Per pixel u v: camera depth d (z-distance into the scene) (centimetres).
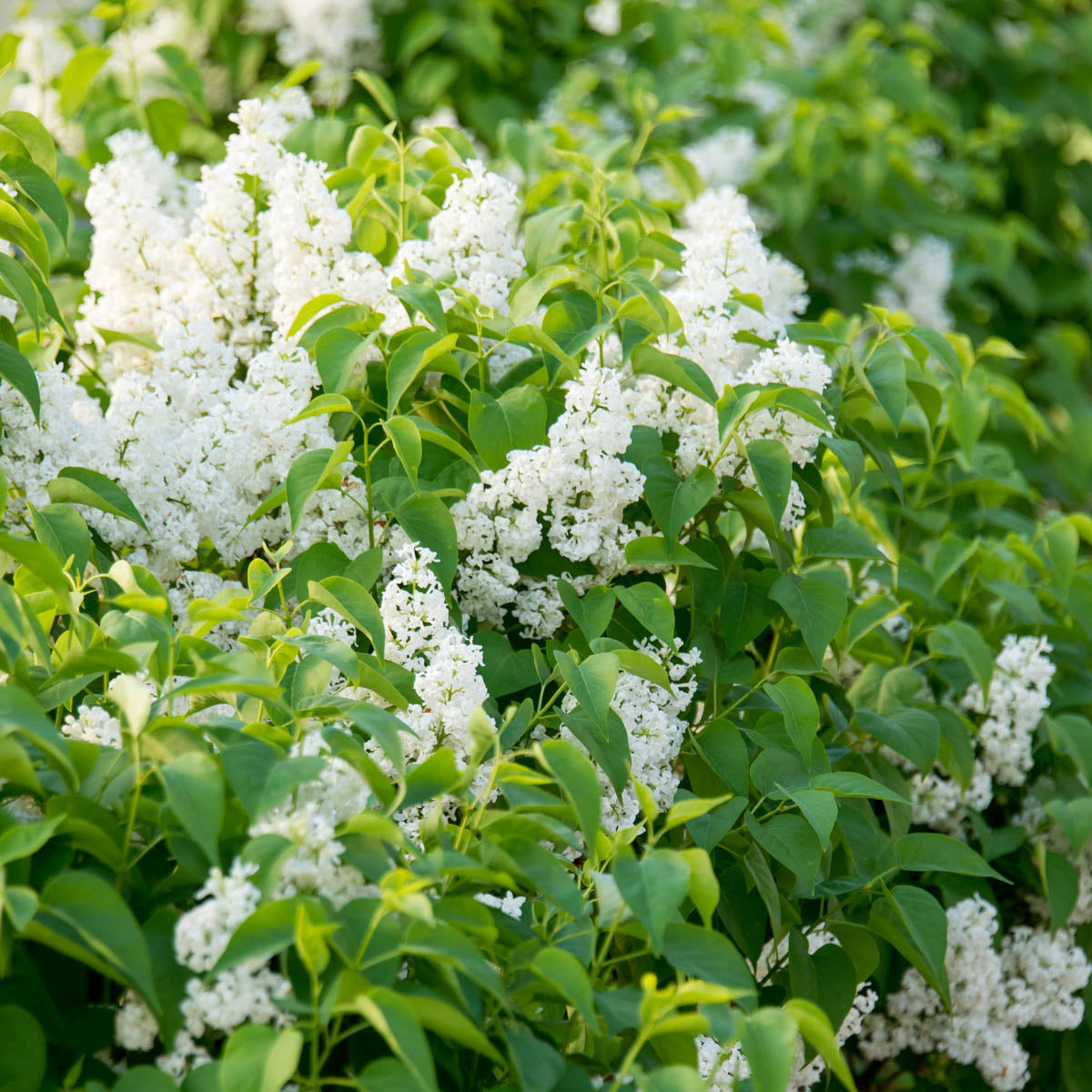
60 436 291
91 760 268
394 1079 261
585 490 293
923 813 316
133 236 307
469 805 276
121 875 267
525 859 272
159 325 309
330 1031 266
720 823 287
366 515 295
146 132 334
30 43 354
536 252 314
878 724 305
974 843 321
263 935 261
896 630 329
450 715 281
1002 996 310
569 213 313
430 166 323
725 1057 275
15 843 261
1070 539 320
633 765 288
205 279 308
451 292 300
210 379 301
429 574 286
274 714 280
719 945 270
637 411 298
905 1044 313
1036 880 319
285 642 279
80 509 292
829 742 309
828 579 302
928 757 303
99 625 280
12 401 289
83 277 334
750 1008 268
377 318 299
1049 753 323
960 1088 316
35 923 261
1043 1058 321
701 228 319
